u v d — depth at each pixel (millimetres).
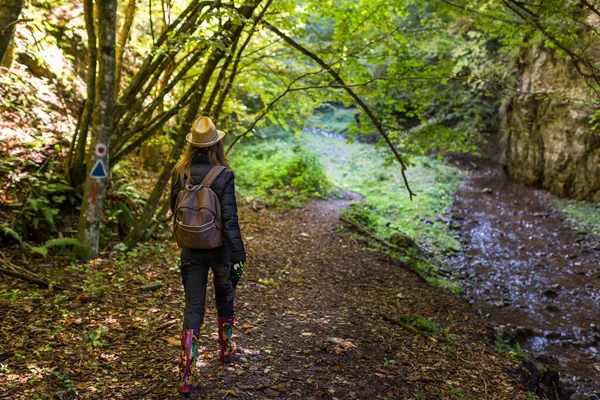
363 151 20188
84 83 9617
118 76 8062
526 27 7551
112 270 6238
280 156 15773
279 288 6832
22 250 6180
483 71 12328
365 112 7902
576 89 12867
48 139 7828
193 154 3535
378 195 15211
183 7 8688
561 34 7312
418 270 9648
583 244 11367
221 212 3385
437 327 5852
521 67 15164
